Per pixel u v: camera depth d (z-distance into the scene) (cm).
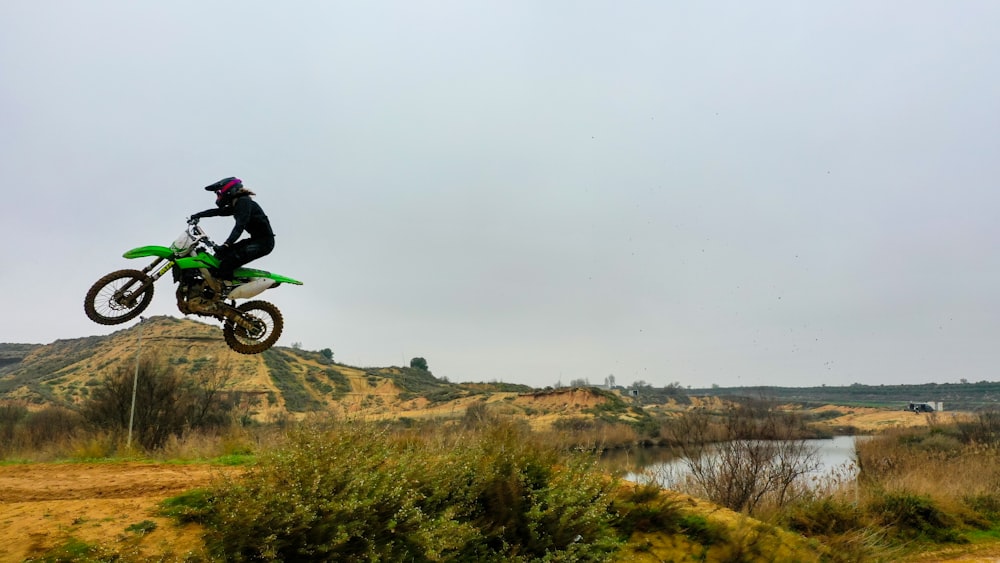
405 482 702
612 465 1030
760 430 1648
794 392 12788
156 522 653
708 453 1503
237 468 1066
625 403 7900
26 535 604
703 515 950
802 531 1216
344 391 7031
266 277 874
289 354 8788
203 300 846
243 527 577
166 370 2928
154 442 2458
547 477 874
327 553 585
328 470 660
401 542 643
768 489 1386
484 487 789
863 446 2673
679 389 10275
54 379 6738
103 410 2634
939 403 8456
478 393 8244
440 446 909
